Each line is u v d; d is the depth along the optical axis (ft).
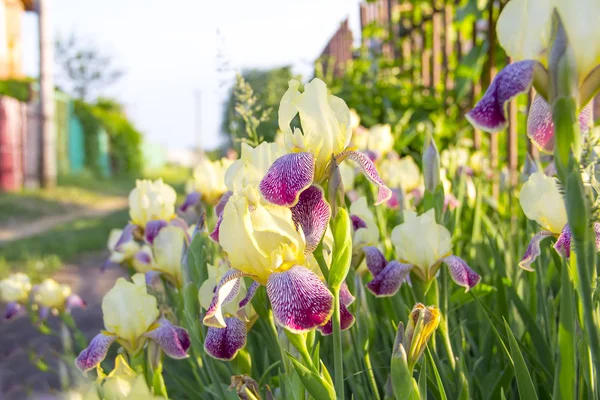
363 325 7.15
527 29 4.35
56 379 13.84
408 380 4.95
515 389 7.92
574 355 4.88
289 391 5.62
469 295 8.24
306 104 5.57
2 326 20.27
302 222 5.36
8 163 68.03
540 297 8.36
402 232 7.39
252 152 6.62
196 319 7.00
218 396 7.22
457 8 22.57
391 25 28.96
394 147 21.75
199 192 11.50
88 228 45.75
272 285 5.03
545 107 4.76
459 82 21.38
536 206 6.47
